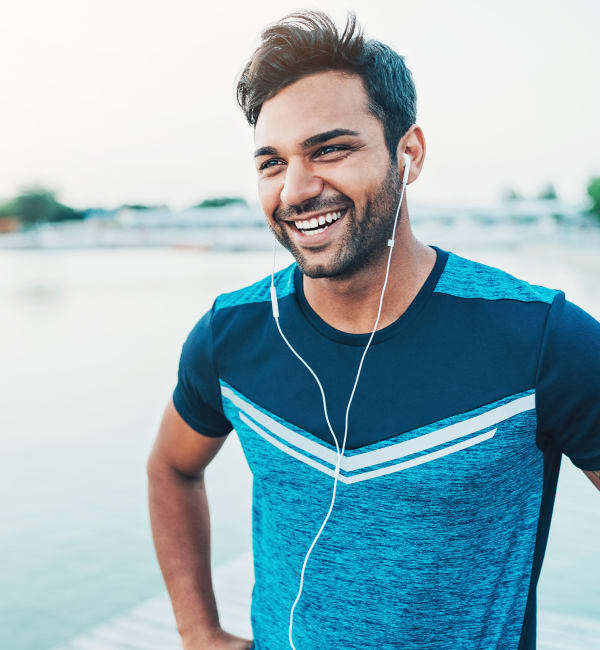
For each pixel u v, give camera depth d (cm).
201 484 146
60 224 9325
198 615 138
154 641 344
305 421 114
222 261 4009
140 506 514
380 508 108
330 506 111
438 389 107
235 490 525
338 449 110
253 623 128
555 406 103
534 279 2056
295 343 117
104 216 7288
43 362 1102
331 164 103
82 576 413
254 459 120
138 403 816
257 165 110
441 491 105
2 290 2422
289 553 117
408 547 107
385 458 107
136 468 592
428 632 109
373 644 110
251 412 120
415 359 109
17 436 688
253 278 2719
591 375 101
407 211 113
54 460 614
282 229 111
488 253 3700
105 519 491
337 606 112
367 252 107
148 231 6359
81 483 559
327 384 113
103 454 629
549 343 103
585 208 5894
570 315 106
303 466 114
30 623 361
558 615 347
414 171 114
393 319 112
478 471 104
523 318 106
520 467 107
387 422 108
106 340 1322
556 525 453
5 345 1280
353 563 110
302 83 103
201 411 133
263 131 107
